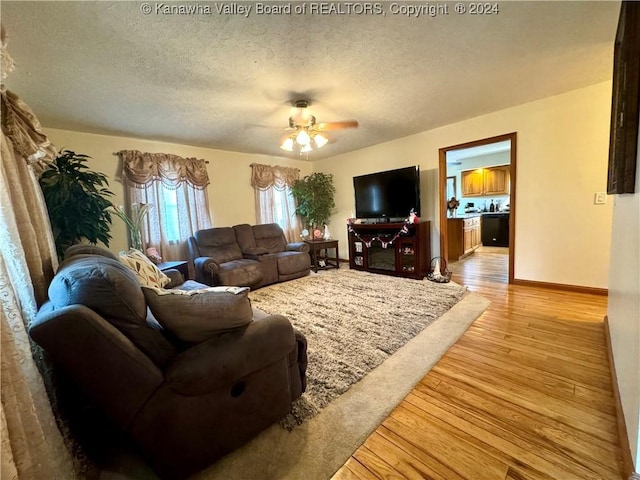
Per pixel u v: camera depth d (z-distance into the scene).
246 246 4.57
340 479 1.15
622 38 1.46
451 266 4.91
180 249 4.23
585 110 2.95
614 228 2.04
